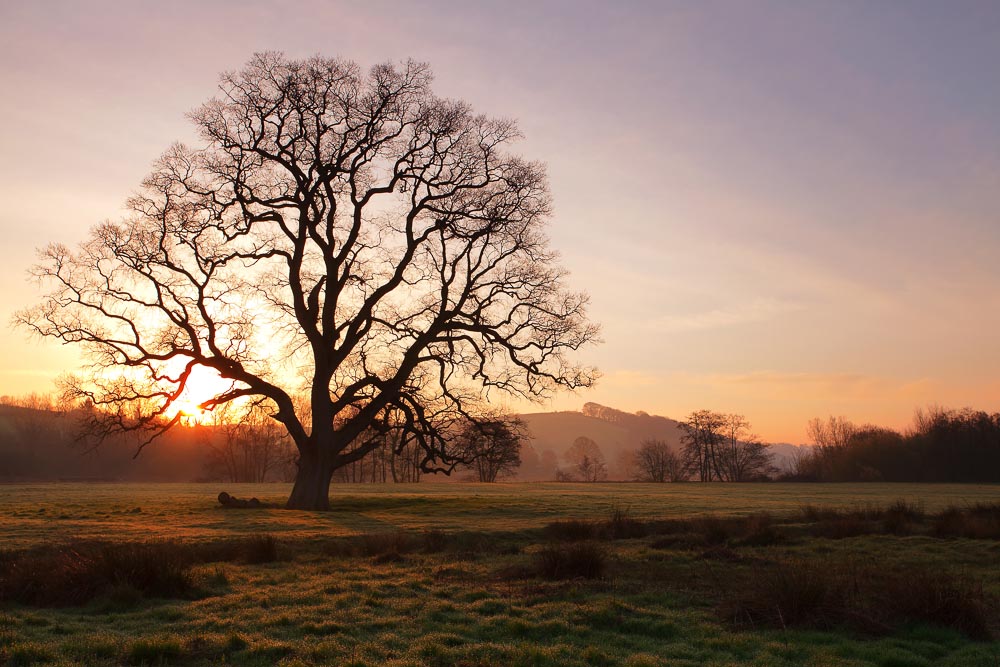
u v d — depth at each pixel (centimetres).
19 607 1213
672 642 1016
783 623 1083
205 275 3341
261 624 1074
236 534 2253
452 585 1427
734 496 5234
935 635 1043
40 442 9825
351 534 2323
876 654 941
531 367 3662
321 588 1373
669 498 4812
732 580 1479
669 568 1673
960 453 10588
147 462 10444
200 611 1167
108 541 1934
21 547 1828
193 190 3303
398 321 3628
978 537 2366
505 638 1015
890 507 3250
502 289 3619
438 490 6481
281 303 3538
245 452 10050
